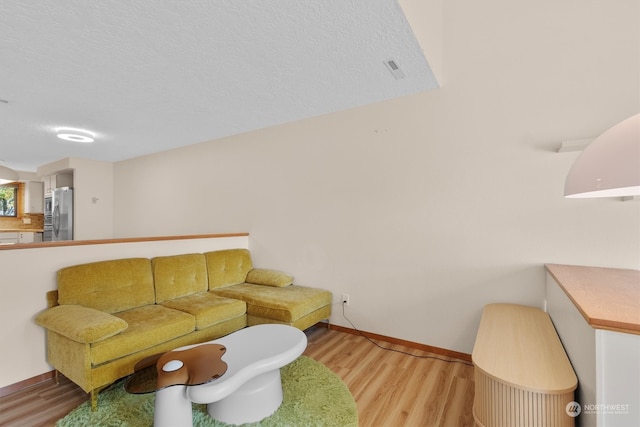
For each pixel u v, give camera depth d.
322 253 3.25
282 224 3.55
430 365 2.40
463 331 2.51
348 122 3.07
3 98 2.72
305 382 2.10
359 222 3.01
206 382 1.48
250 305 2.80
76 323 1.83
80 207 5.25
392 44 1.96
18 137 3.93
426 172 2.66
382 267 2.88
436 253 2.62
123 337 1.90
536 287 2.25
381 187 2.88
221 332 2.57
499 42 2.36
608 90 2.01
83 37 1.85
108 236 5.57
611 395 1.06
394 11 1.65
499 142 2.36
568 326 1.50
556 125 2.16
